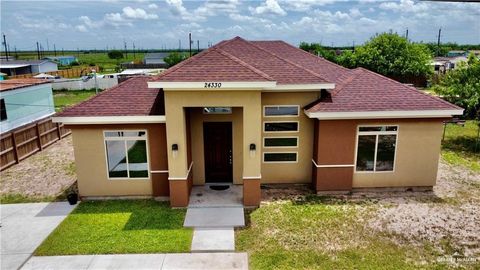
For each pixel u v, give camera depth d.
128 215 11.07
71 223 10.62
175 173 11.25
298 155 13.09
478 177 14.22
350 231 10.02
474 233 9.93
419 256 8.87
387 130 12.17
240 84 10.35
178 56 74.00
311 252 9.04
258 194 11.46
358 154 12.34
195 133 12.70
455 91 19.09
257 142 11.08
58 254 9.03
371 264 8.55
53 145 20.22
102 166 12.13
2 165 15.81
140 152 12.03
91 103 12.11
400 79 42.81
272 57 13.66
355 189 12.66
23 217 11.13
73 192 13.12
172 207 11.51
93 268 8.44
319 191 12.50
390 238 9.67
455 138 20.06
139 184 12.29
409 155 12.42
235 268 8.40
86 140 11.91
